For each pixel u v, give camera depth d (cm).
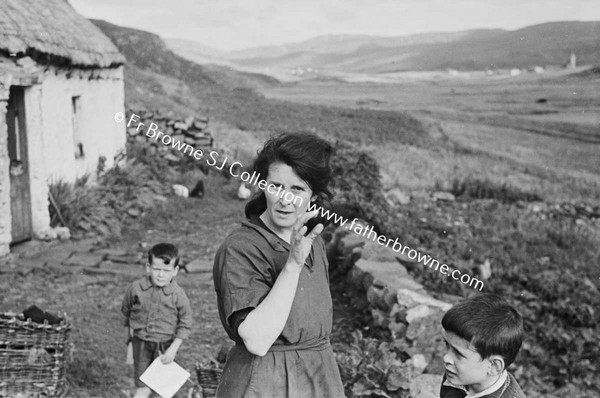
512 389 239
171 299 444
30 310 452
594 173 1903
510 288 1018
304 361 231
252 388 227
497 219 1542
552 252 1355
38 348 443
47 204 995
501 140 2067
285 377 229
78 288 791
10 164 927
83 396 482
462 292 876
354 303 754
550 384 740
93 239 1030
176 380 429
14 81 899
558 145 2000
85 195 1109
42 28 1044
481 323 229
